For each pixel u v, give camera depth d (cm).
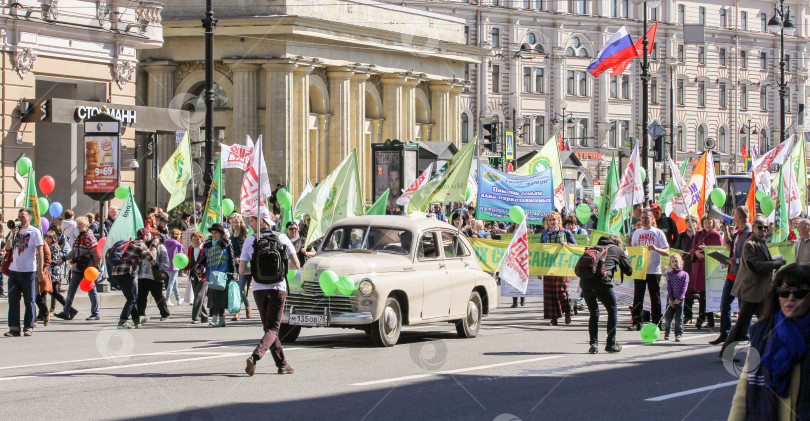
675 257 1750
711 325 1991
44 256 1895
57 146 3609
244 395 1158
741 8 9262
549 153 2473
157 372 1334
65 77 3456
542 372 1354
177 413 1051
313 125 5362
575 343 1688
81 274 2059
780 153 2734
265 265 1289
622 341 1734
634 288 1916
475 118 7850
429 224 1723
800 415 660
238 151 2872
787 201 2228
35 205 2348
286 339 1662
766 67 9525
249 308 2133
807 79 9775
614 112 8569
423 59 6125
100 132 2645
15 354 1529
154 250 2031
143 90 5197
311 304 1588
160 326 1962
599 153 8469
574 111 8356
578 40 8356
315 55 5244
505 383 1261
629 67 8662
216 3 5147
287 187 3441
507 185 2358
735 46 9238
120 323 1920
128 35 3638
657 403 1144
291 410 1072
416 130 6234
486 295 1822
